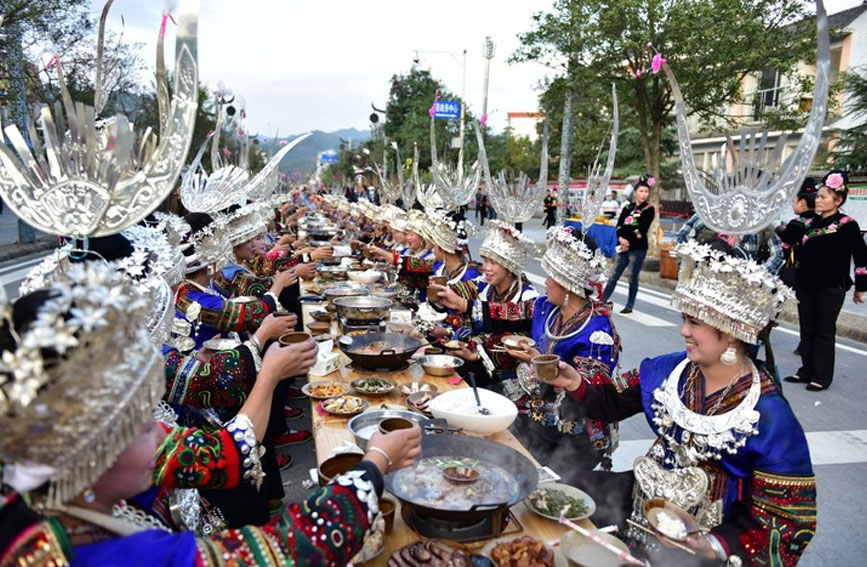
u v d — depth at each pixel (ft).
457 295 12.62
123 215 4.98
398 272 20.01
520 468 6.49
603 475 7.80
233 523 8.63
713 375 6.57
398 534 5.95
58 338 3.01
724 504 6.29
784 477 5.85
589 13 36.81
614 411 7.80
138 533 3.59
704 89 37.76
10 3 33.09
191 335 10.89
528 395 9.96
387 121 126.11
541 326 10.55
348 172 116.06
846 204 51.90
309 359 6.40
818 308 18.60
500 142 94.53
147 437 3.81
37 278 5.73
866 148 51.06
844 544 10.55
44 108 5.12
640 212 28.94
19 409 2.90
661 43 35.65
